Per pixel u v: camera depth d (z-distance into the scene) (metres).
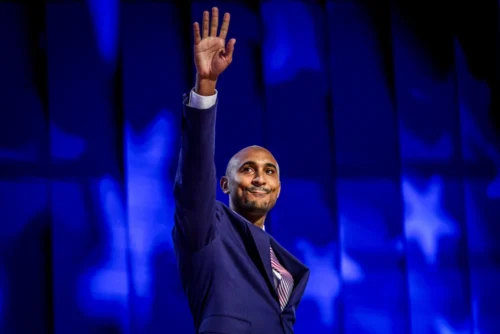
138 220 6.80
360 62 7.71
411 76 7.80
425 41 7.90
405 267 7.46
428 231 7.60
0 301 6.45
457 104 7.87
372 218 7.47
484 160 7.87
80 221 6.68
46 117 6.81
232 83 7.31
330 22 7.70
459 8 8.05
